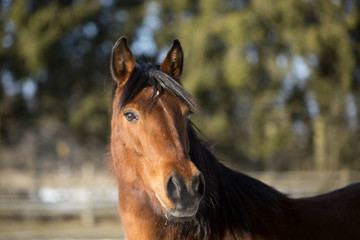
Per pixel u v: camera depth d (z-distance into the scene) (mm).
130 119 2082
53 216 12617
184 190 1879
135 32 21469
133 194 2178
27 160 23125
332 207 2406
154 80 2098
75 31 20859
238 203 2211
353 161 18016
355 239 2236
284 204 2338
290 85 17953
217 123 17828
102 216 12828
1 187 14578
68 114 21922
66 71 21188
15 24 19891
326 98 16938
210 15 17844
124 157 2174
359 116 18312
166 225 2133
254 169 20312
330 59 17109
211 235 2133
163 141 1988
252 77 17297
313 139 18656
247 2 18375
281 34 17156
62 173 23344
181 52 2293
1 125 21141
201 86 17156
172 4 20047
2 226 11555
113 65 2256
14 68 20844
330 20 17312
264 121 18094
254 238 2156
